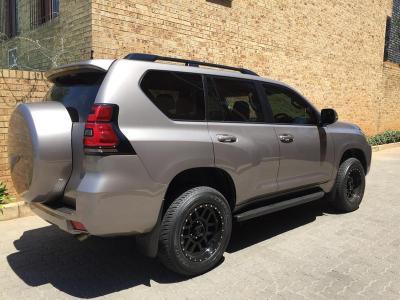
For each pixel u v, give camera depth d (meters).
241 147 4.24
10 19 11.00
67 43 7.65
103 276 3.91
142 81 3.63
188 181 4.05
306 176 5.18
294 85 11.40
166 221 3.66
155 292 3.59
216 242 4.02
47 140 3.41
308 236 5.01
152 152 3.50
